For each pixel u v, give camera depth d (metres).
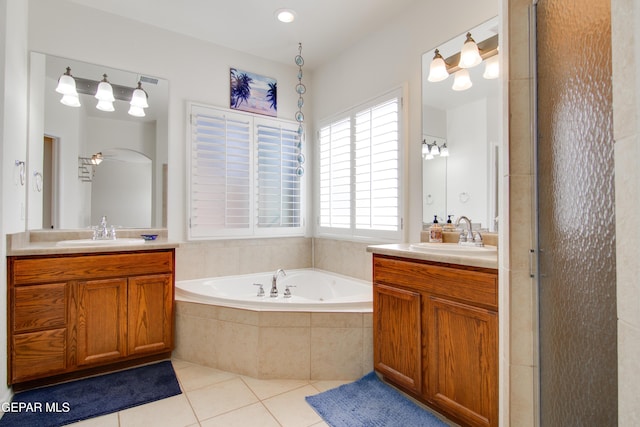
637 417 0.50
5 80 1.86
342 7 2.62
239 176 3.28
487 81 2.10
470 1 2.19
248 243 3.33
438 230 2.31
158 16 2.75
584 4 0.85
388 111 2.78
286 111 3.59
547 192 1.06
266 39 3.09
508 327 1.19
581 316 0.87
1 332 1.84
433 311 1.74
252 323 2.22
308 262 3.67
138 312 2.30
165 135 2.94
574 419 0.90
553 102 1.02
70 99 2.57
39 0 2.45
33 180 2.39
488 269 1.48
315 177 3.68
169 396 1.97
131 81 2.80
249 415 1.78
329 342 2.18
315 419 1.75
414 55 2.58
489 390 1.47
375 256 2.11
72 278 2.08
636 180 0.51
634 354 0.51
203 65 3.11
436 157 2.40
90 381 2.13
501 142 1.26
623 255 0.54
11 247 1.94
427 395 1.77
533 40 1.13
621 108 0.54
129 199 2.80
